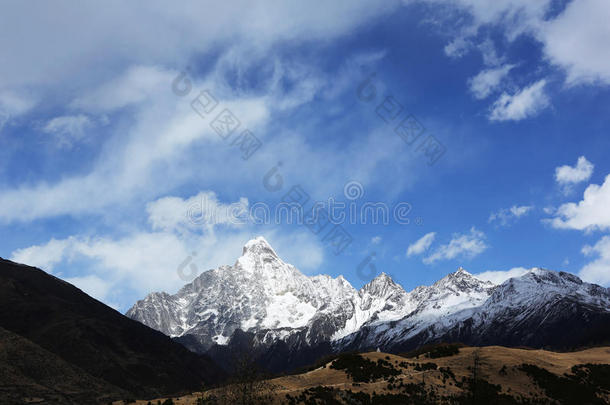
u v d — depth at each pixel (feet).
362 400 371.15
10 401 563.07
